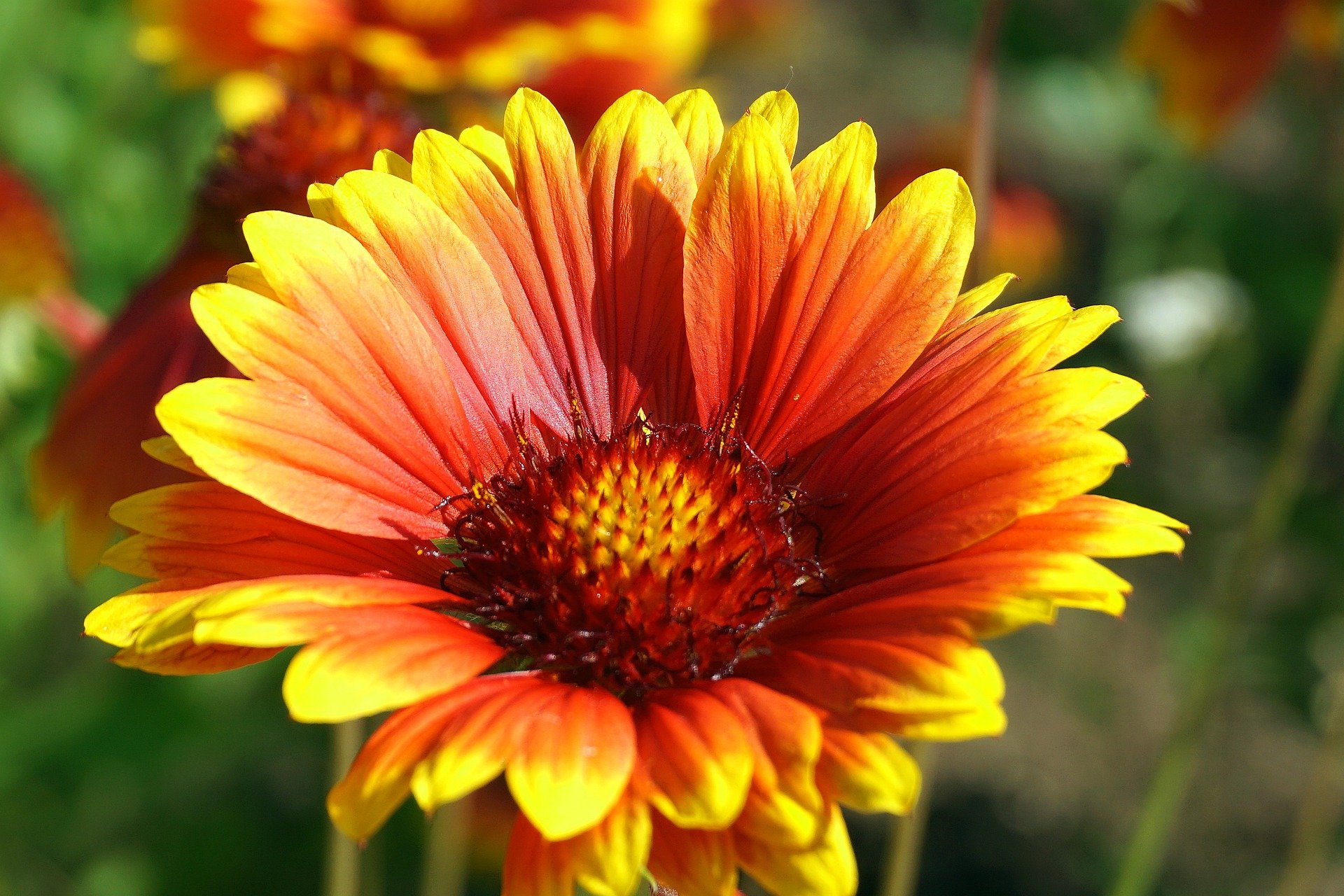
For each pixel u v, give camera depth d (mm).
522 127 242
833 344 239
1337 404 562
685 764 203
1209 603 501
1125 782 507
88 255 421
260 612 205
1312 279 545
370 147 292
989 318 234
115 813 385
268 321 222
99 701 346
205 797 404
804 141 769
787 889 201
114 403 279
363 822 200
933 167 448
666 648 231
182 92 471
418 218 234
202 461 215
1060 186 729
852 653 210
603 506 235
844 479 237
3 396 336
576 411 243
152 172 458
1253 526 326
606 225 243
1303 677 456
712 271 241
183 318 282
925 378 234
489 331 239
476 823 396
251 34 345
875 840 462
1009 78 554
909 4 920
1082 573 207
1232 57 345
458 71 335
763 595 235
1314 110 556
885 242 238
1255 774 515
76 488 278
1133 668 546
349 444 226
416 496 231
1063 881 458
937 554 219
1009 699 533
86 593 405
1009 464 219
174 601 216
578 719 207
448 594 226
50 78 461
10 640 378
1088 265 679
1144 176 552
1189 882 468
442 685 206
